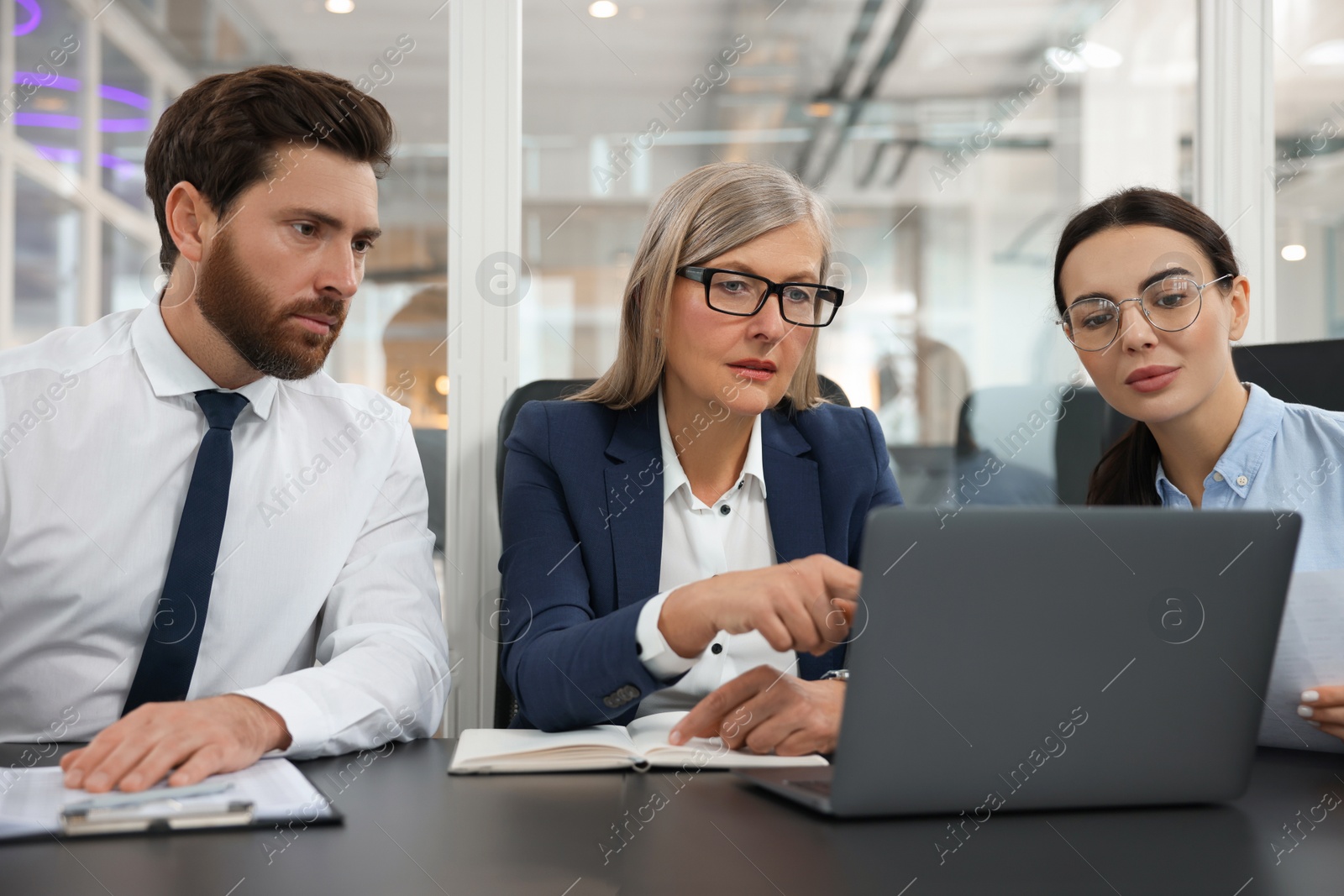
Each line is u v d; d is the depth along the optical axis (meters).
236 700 0.87
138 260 2.38
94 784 0.72
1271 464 1.26
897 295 2.58
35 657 1.24
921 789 0.67
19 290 2.46
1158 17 2.29
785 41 2.45
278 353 1.21
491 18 1.98
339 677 0.98
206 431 1.29
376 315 2.00
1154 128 2.31
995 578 0.64
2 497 1.22
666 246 1.21
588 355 2.11
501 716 1.31
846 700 0.64
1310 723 0.88
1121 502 1.40
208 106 1.17
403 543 1.34
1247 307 1.30
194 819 0.64
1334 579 0.85
